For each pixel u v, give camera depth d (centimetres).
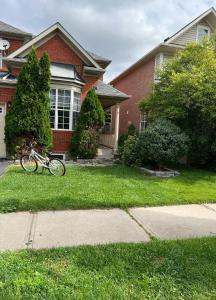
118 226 518
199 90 1077
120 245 422
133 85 2150
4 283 315
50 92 1357
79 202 627
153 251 405
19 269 344
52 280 325
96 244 430
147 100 1326
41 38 1438
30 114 1199
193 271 355
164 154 1033
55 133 1372
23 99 1200
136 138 1237
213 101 1090
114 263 367
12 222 517
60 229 491
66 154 1381
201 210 640
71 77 1378
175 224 541
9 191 698
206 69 1123
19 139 1208
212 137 1202
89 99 1335
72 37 1473
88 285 317
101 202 636
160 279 336
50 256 380
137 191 756
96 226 513
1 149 1347
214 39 1267
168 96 1191
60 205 605
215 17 1786
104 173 1008
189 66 1230
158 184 868
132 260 377
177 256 392
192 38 1791
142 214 594
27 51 1432
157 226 527
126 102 2248
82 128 1328
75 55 1512
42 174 950
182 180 958
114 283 324
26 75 1210
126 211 609
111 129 2206
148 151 1060
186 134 1150
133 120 2083
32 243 430
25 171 995
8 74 1431
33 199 631
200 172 1132
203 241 447
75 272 343
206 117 1151
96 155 1368
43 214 567
